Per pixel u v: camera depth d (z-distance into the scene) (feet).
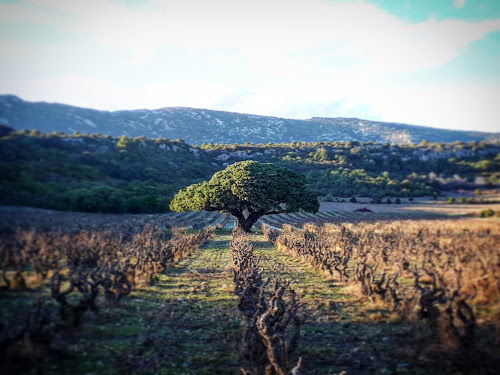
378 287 42.78
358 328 35.35
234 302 44.50
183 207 111.86
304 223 168.55
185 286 52.95
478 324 32.53
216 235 138.82
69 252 50.49
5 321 29.43
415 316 34.94
